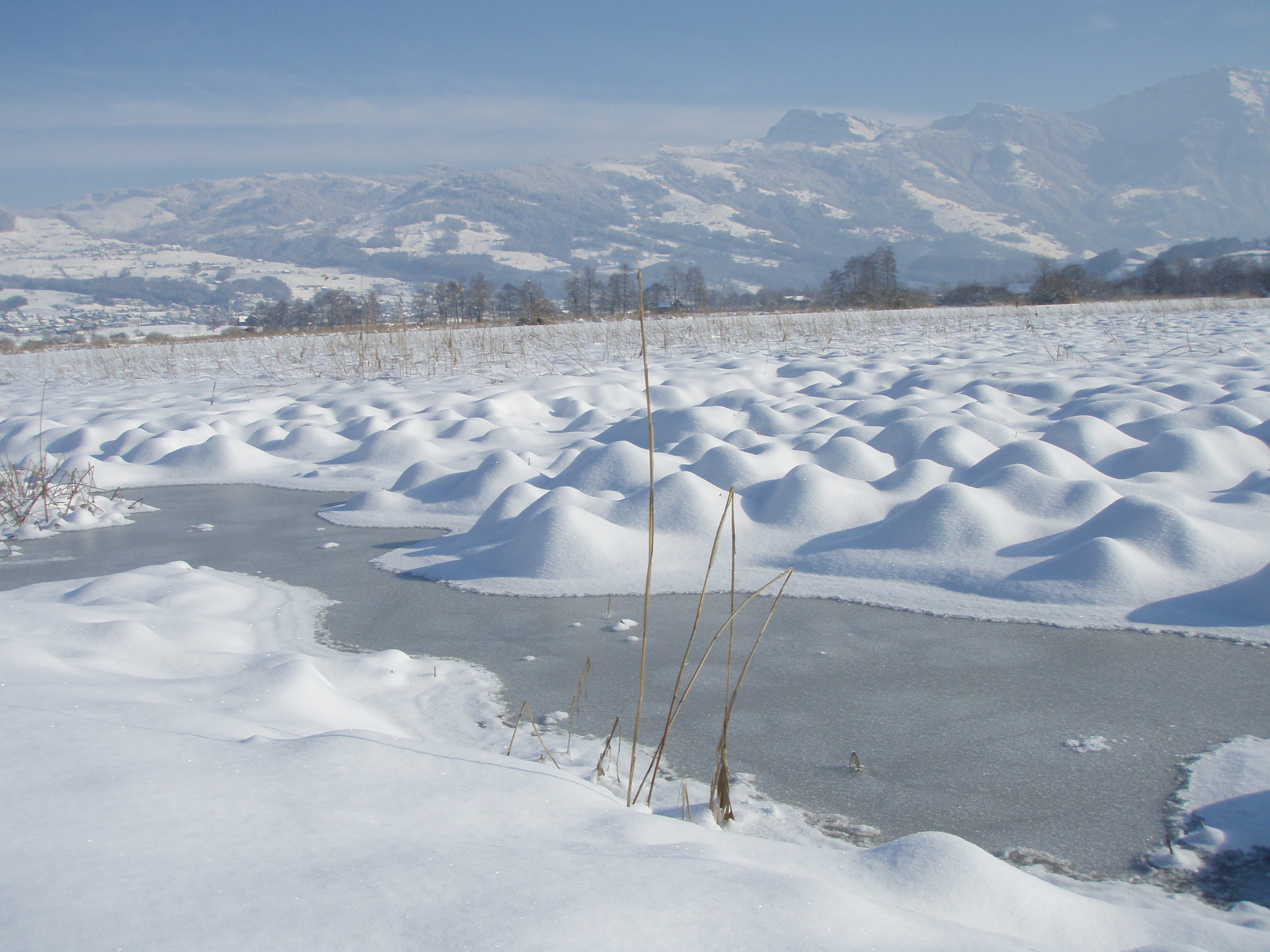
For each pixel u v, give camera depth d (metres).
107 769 1.25
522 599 3.46
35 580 4.01
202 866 1.00
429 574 3.83
